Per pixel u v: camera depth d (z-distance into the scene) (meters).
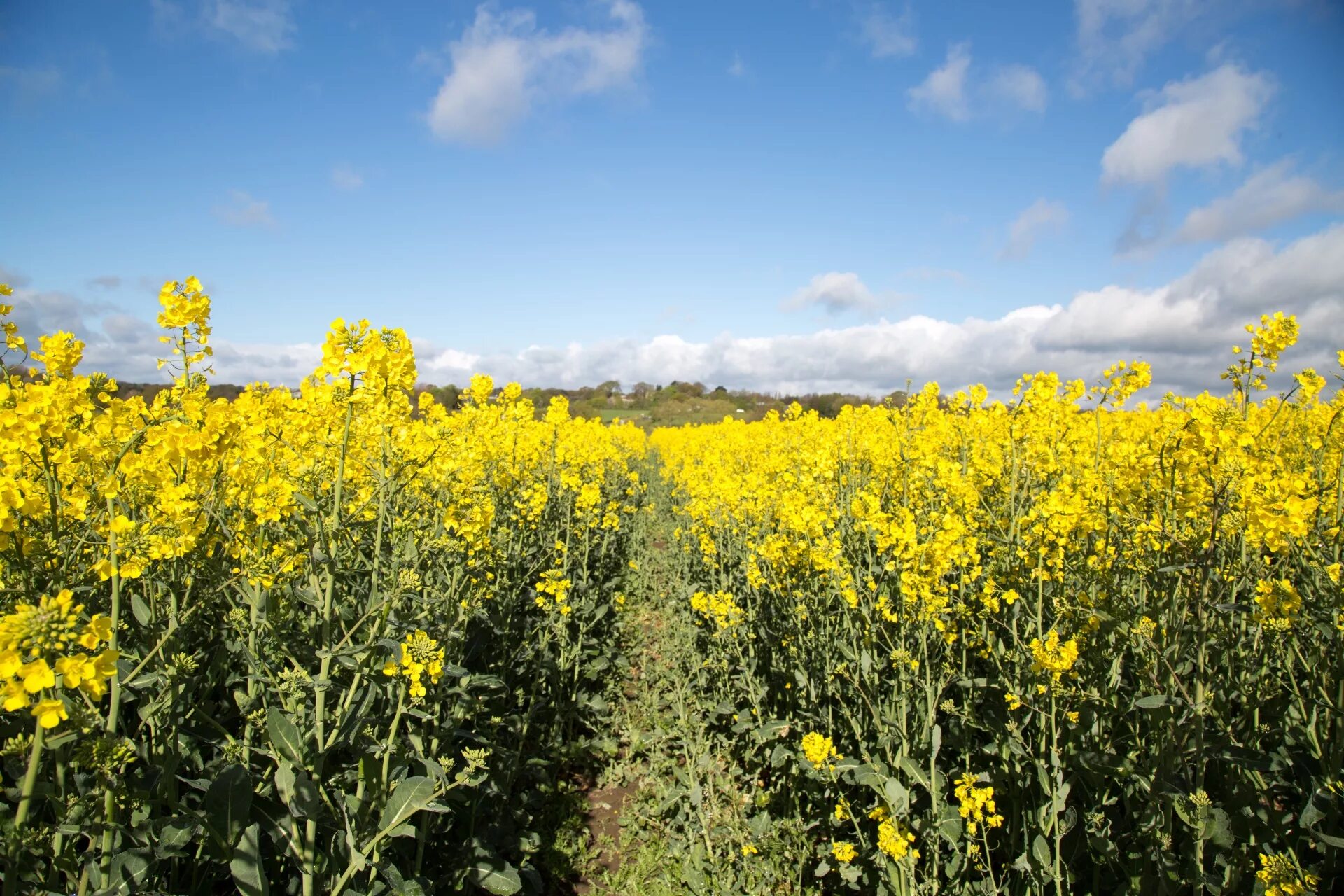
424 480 3.57
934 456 5.50
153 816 2.18
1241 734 2.96
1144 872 2.64
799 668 4.21
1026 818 3.04
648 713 5.58
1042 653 2.90
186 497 2.16
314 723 2.37
